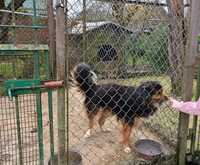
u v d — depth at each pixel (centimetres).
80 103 376
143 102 333
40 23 679
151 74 333
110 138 370
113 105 340
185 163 296
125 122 339
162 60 307
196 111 252
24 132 295
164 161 288
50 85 184
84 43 287
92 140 364
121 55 368
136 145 321
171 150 312
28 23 748
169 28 285
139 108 335
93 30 389
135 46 344
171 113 330
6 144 303
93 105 353
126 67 365
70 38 221
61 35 183
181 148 278
